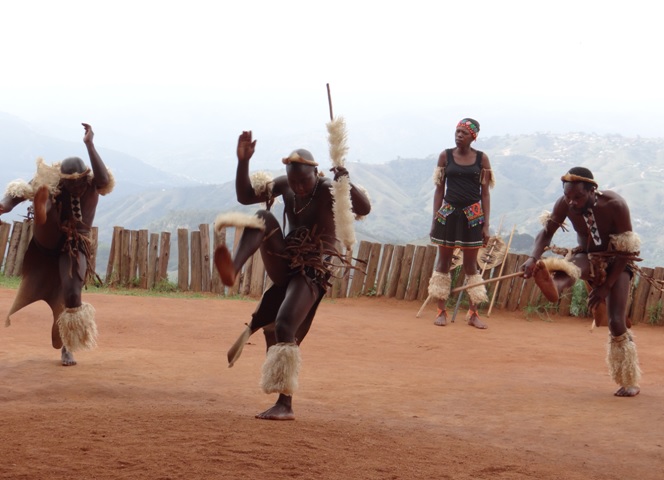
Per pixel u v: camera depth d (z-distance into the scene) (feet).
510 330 40.11
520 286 46.42
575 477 15.26
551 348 34.63
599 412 21.44
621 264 23.49
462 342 35.45
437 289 40.52
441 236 40.14
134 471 13.04
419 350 32.99
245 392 22.47
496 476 14.67
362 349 32.58
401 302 48.26
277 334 17.87
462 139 39.37
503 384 25.41
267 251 18.08
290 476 13.35
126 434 15.28
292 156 18.19
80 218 24.20
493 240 46.24
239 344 18.34
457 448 16.69
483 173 39.42
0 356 26.40
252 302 45.60
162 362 26.78
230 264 16.06
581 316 45.83
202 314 38.99
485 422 20.03
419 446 16.47
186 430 15.83
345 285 49.42
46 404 19.44
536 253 23.95
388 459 15.07
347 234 18.20
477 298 40.45
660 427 19.83
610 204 23.13
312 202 18.83
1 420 16.30
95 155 23.79
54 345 25.29
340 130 18.44
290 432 16.38
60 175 23.77
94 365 25.52
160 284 51.65
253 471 13.42
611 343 23.99
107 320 35.55
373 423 18.85
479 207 39.73
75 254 23.93
